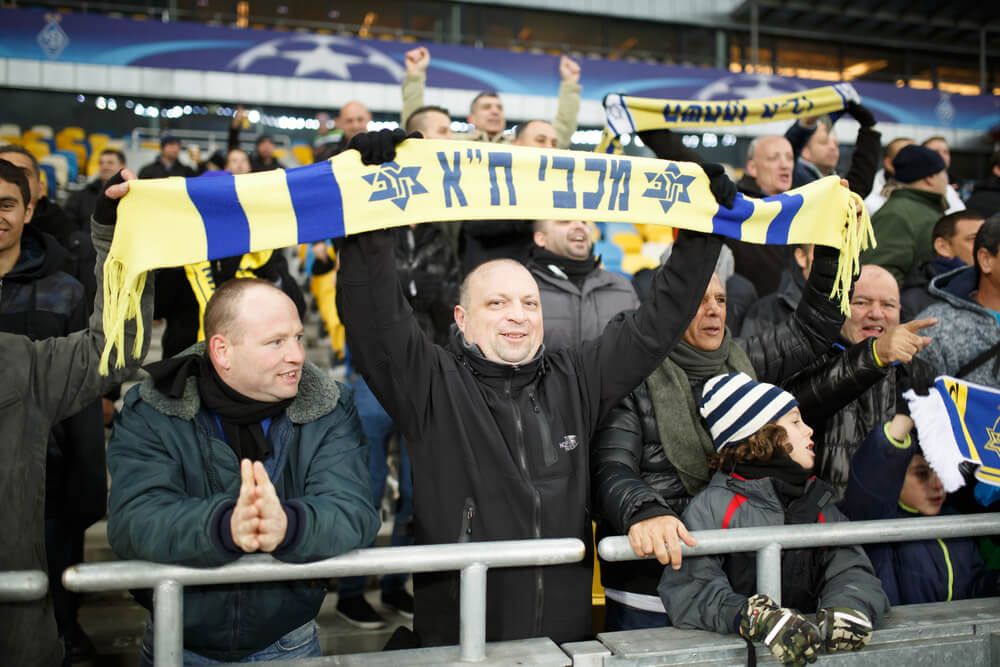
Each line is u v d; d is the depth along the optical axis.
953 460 1.87
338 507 1.36
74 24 10.95
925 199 3.38
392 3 13.93
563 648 1.45
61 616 2.11
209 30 11.37
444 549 1.34
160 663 1.24
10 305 2.07
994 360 2.24
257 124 11.84
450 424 1.59
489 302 1.64
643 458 1.87
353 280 1.50
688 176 1.63
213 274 2.83
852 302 2.28
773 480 1.67
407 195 1.47
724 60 15.45
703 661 1.44
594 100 12.72
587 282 2.66
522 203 1.54
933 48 16.34
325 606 2.91
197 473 1.44
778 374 2.05
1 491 1.43
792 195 1.74
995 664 1.59
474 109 3.84
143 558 1.27
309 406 1.52
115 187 1.30
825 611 1.48
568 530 1.58
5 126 10.91
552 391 1.66
